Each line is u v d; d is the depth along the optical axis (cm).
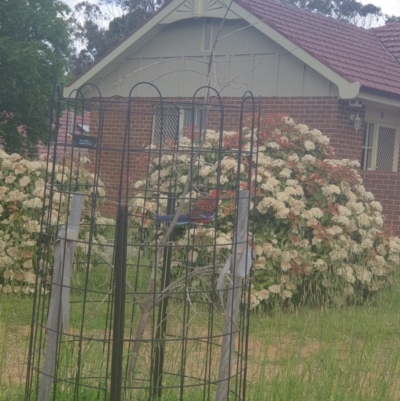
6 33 2023
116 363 405
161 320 476
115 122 1731
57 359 461
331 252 903
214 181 906
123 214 403
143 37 1744
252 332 753
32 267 881
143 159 1051
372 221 991
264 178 917
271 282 873
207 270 470
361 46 1845
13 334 686
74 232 434
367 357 624
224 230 876
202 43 1681
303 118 1545
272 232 898
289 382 530
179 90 1717
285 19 1730
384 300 944
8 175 911
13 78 1988
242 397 484
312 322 784
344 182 981
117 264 403
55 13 2117
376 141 1647
